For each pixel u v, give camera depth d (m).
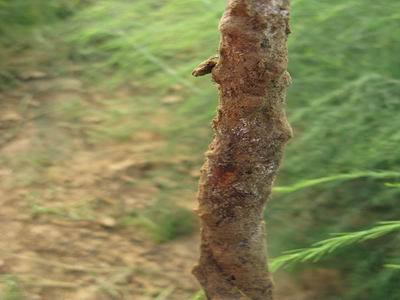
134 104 0.36
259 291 0.20
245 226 0.20
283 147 0.19
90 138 0.34
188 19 0.36
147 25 0.38
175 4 0.37
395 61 0.31
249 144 0.19
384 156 0.28
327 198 0.29
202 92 0.33
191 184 0.31
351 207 0.28
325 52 0.32
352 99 0.29
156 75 0.36
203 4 0.37
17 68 0.39
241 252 0.20
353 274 0.26
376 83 0.30
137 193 0.31
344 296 0.26
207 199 0.19
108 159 0.33
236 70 0.18
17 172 0.32
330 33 0.33
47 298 0.25
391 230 0.25
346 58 0.32
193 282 0.26
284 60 0.18
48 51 0.40
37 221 0.29
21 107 0.36
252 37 0.17
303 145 0.30
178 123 0.33
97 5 0.42
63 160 0.33
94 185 0.31
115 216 0.29
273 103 0.18
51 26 0.42
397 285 0.25
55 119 0.35
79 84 0.38
